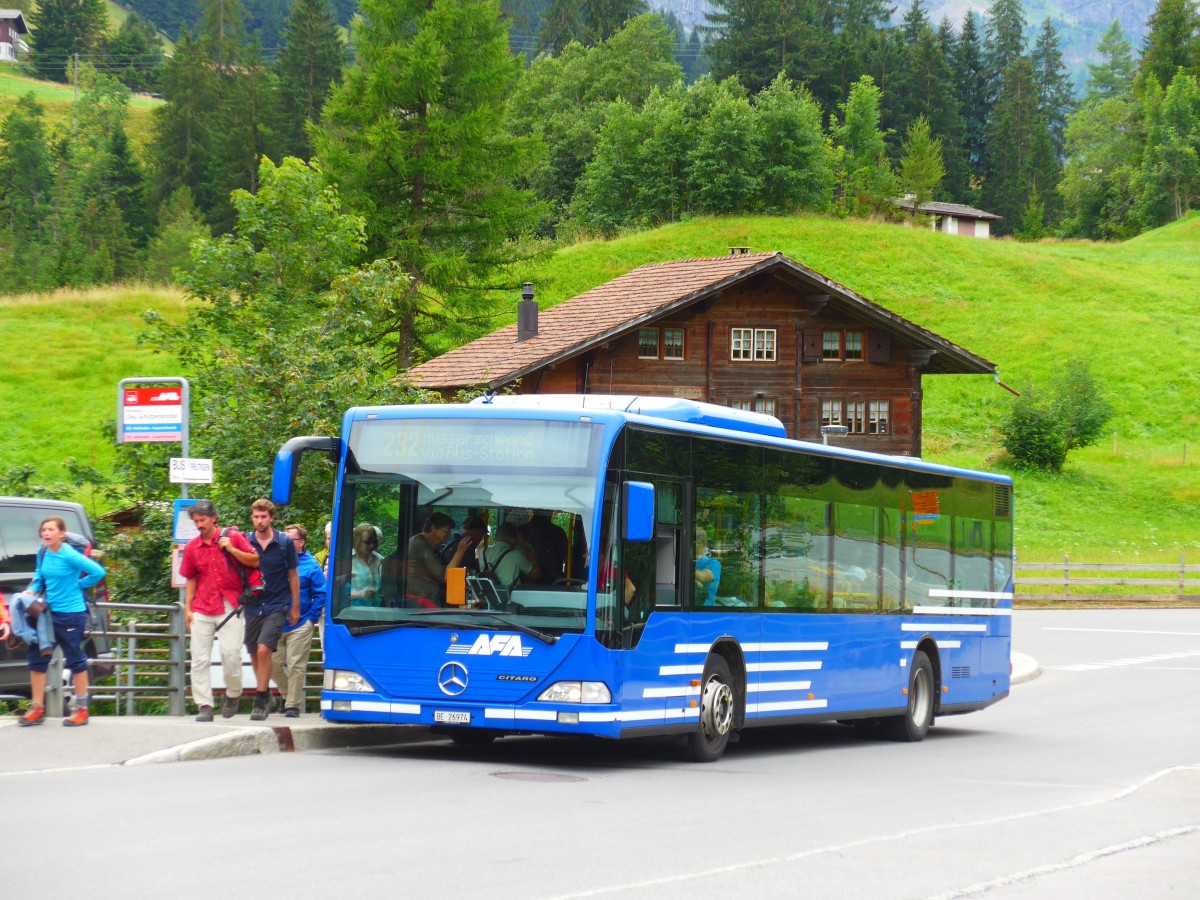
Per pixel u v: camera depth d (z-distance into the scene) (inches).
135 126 7140.8
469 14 2058.3
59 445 2044.8
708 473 593.0
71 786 440.8
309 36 5305.1
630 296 1871.3
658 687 551.2
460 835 372.8
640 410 603.5
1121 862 367.9
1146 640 1446.9
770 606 633.6
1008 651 887.7
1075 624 1646.2
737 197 4170.8
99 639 682.2
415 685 534.0
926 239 3838.6
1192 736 762.8
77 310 2586.1
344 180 2028.8
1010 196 6776.6
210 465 661.9
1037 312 3511.3
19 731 540.1
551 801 446.3
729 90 4640.8
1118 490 2655.0
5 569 649.0
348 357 850.8
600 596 524.1
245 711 709.3
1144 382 3179.1
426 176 2030.0
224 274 957.2
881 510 737.0
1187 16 6899.6
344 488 557.3
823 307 1907.0
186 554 599.8
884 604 732.7
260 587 607.8
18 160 5861.2
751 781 529.3
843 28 6845.5
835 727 844.6
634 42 5280.5
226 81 5482.3
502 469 542.3
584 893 301.6
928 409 3021.7
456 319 2086.6
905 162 5428.2
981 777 573.0
